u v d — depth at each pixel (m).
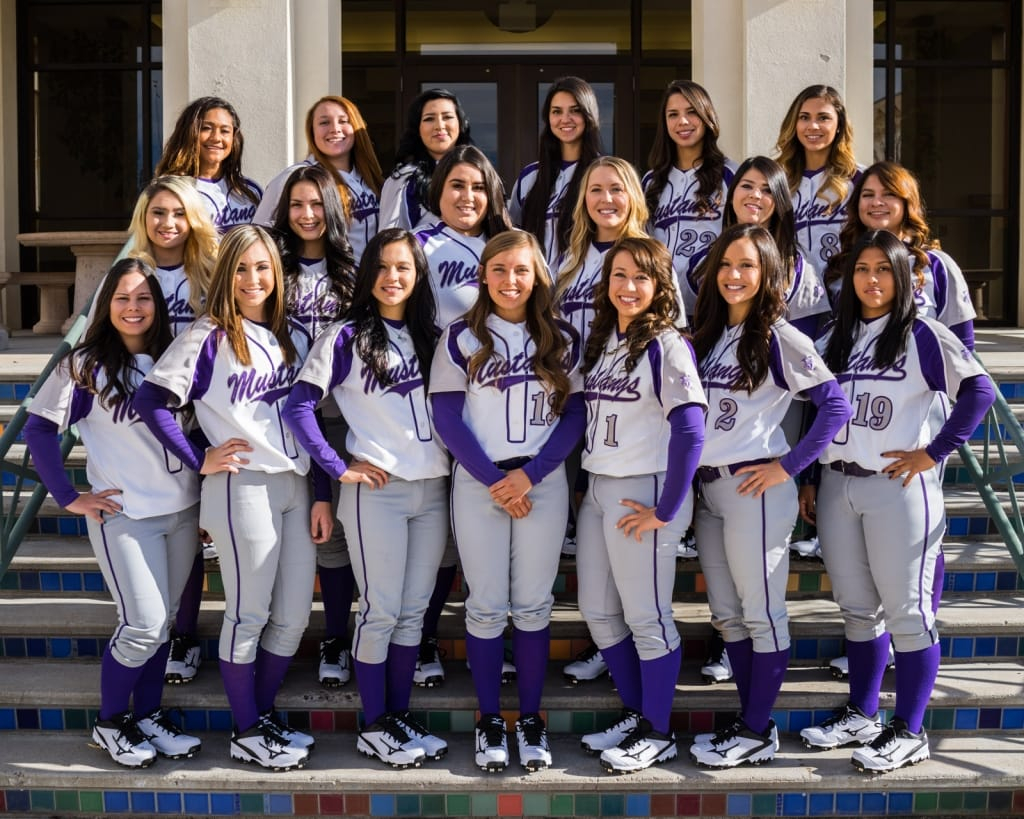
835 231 3.77
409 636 3.18
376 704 3.16
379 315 3.14
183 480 3.12
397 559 3.09
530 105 8.45
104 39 8.71
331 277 3.36
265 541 3.05
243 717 3.14
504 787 3.05
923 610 3.10
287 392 3.13
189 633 3.57
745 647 3.20
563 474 3.14
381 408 3.08
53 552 4.08
